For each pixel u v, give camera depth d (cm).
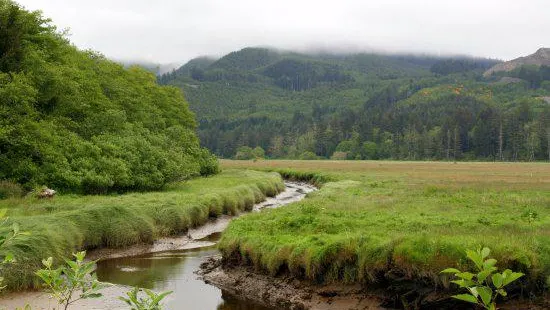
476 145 14900
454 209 2197
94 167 3064
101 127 3756
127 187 3288
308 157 16300
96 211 2080
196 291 1509
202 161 5178
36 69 3128
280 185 5019
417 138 15725
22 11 3169
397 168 8344
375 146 16162
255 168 8238
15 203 2289
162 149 4100
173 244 2208
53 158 2914
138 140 3647
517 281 1126
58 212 2072
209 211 2809
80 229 1938
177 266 1814
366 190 3544
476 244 1193
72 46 4447
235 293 1508
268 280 1514
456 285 1150
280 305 1386
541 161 13475
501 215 1947
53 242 1619
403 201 2589
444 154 15088
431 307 1183
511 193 3102
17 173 2733
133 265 1819
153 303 429
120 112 3975
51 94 3247
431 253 1208
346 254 1361
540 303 1106
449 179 5006
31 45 3247
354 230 1666
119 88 4766
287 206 2419
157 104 5875
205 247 2183
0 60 3017
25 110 2870
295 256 1457
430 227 1638
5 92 2728
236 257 1697
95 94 4034
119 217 2127
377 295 1291
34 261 1459
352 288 1334
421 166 9381
